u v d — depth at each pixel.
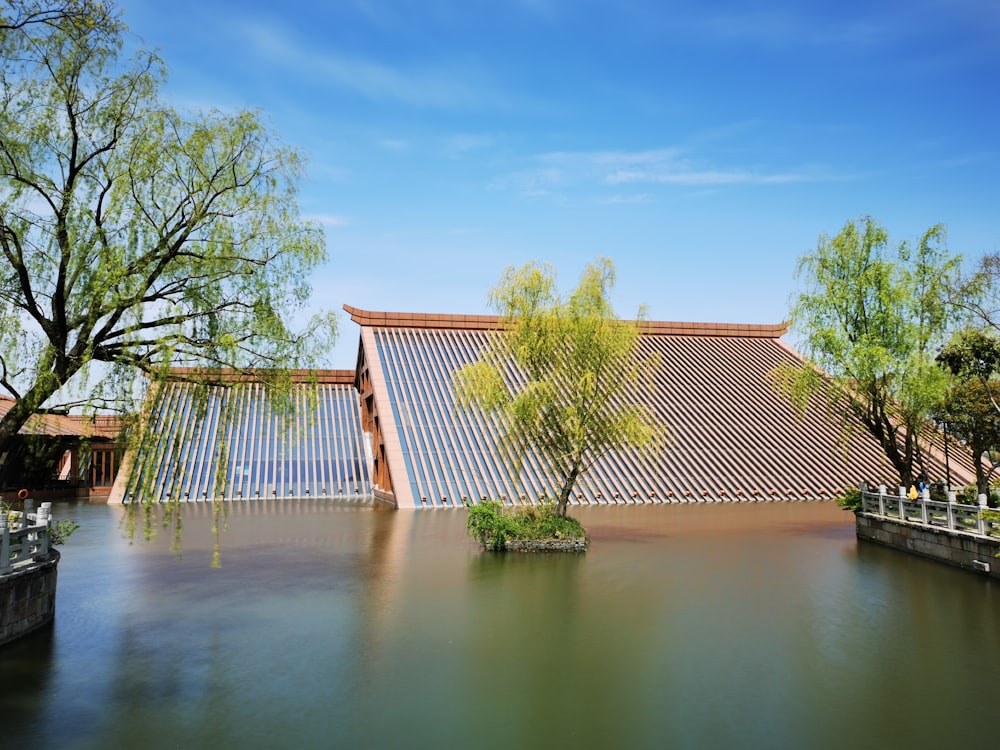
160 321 14.95
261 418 51.47
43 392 13.91
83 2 14.42
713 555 25.45
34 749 10.28
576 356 28.44
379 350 52.12
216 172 15.65
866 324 29.25
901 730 10.89
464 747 10.38
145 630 15.97
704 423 51.47
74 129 14.57
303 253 16.58
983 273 27.38
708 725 11.09
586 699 12.12
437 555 25.45
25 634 15.48
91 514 37.47
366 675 13.23
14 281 14.36
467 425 46.50
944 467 47.97
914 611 17.48
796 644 14.99
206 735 10.75
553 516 27.55
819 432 51.88
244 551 26.33
